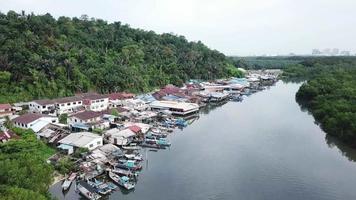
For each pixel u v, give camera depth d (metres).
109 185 69.25
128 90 170.50
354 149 98.94
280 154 94.00
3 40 143.12
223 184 73.88
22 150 74.31
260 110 158.00
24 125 97.31
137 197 66.94
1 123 95.75
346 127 105.44
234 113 151.12
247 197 68.19
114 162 81.75
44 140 90.69
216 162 87.06
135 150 92.94
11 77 130.38
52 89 137.38
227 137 110.44
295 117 141.50
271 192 70.62
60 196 65.38
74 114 112.00
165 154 92.50
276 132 116.94
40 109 115.75
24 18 167.38
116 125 111.31
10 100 122.38
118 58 196.25
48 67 139.25
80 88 149.25
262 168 83.62
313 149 98.75
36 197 48.28
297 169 83.25
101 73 165.62
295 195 69.44
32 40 149.88
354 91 150.25
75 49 170.25
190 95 180.50
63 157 80.50
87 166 76.38
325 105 135.00
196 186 72.62
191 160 88.12
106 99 136.12
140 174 78.19
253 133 115.56
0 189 48.00
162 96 169.50
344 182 76.00
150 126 114.94
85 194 65.12
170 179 75.88
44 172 59.34
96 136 91.25
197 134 114.00
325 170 82.88
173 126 121.62
